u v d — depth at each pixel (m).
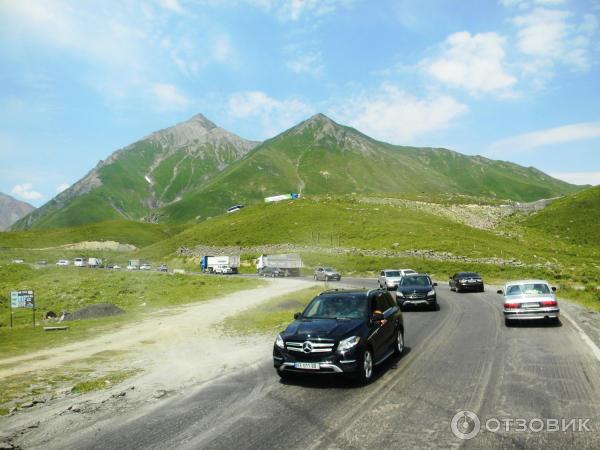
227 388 8.65
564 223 119.12
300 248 86.06
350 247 82.31
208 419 6.79
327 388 8.36
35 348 14.96
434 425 6.15
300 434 5.99
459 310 21.28
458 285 32.78
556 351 10.91
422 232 88.56
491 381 8.33
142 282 51.88
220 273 77.44
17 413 7.57
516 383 8.12
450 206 134.12
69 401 8.24
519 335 13.54
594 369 8.96
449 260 64.44
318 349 8.47
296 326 9.24
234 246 100.19
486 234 96.88
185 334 16.41
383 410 6.88
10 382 10.01
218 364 11.06
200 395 8.23
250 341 14.49
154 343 14.87
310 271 68.44
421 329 15.68
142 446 5.81
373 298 10.40
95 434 6.35
